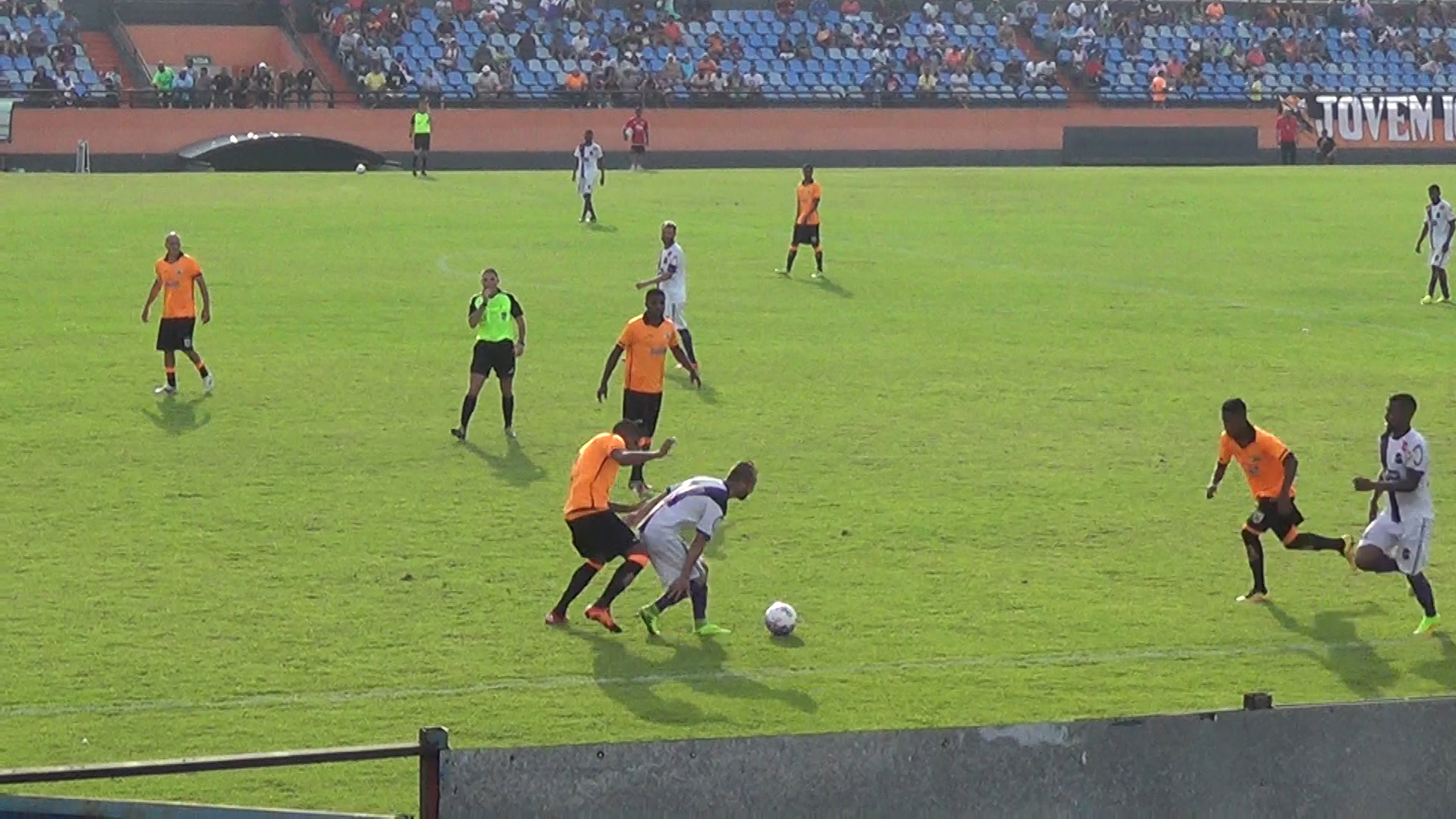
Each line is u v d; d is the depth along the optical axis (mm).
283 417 42219
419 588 29781
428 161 106062
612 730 23469
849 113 113938
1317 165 111312
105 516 34031
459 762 15453
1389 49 134375
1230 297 61562
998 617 28734
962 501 36000
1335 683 25859
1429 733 17438
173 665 25781
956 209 84438
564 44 117750
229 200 81125
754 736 16078
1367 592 30500
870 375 48156
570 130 109188
